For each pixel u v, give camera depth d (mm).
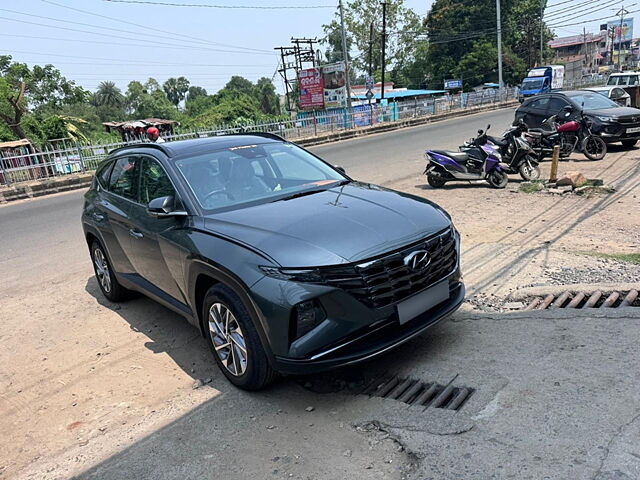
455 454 2561
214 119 44406
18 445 3213
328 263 2947
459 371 3361
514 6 63656
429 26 68250
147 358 4188
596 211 7336
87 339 4668
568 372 3137
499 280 4988
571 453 2436
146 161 4508
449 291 3551
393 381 3406
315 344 2951
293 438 2922
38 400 3721
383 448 2717
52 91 34188
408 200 3834
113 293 5406
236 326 3381
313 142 25219
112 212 4805
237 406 3328
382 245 3107
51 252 7879
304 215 3473
